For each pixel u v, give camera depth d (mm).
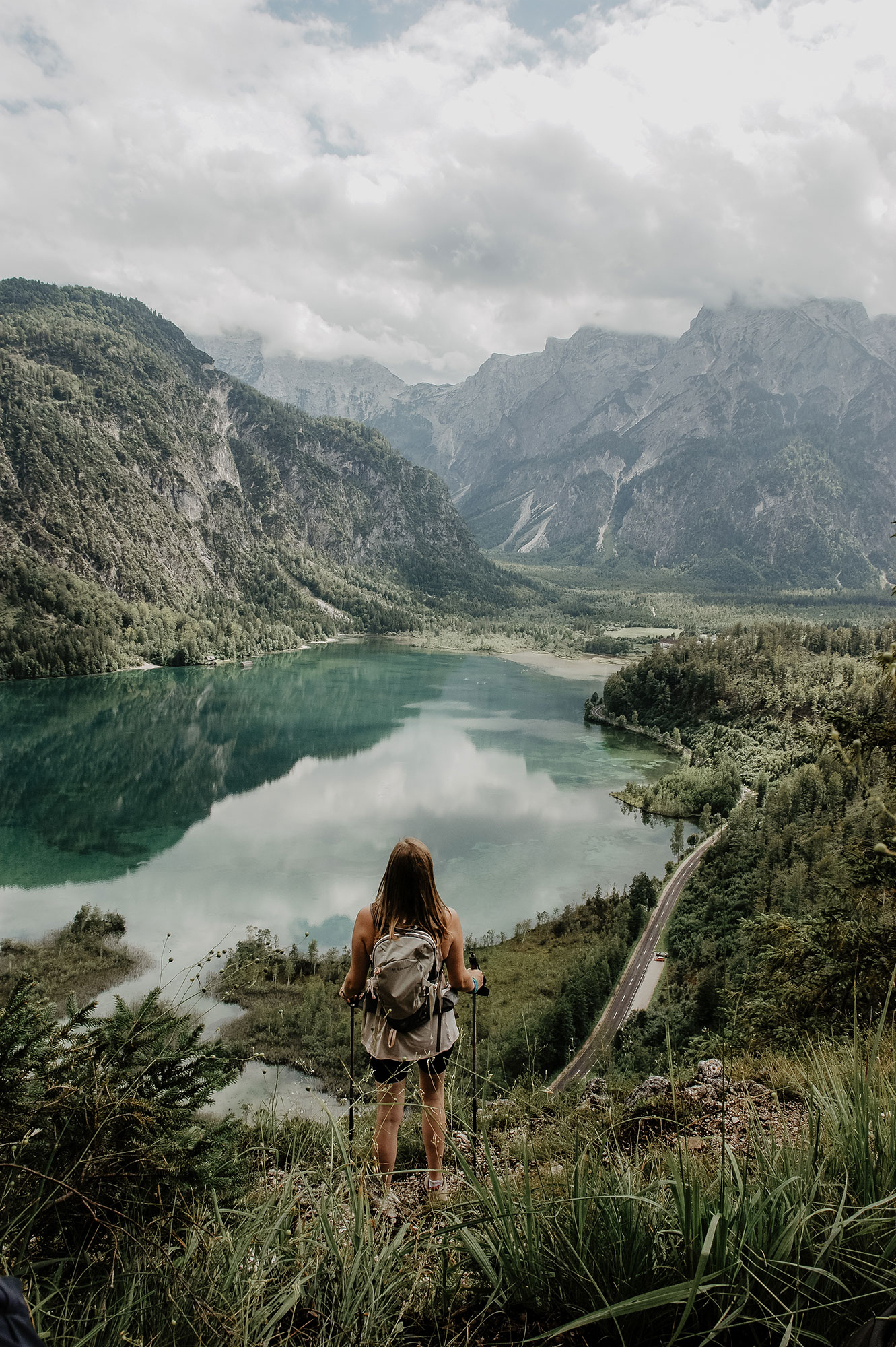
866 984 9367
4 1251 2908
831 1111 3332
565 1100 6926
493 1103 6586
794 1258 2686
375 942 4270
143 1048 3805
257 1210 3342
